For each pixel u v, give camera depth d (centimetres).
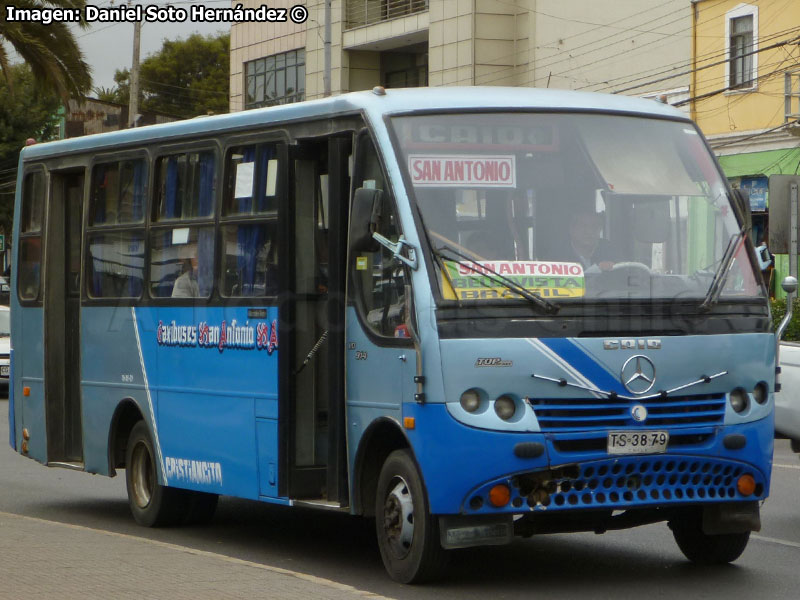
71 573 906
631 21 4281
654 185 976
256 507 1462
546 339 899
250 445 1106
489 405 890
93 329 1356
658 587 951
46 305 1439
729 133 3716
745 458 945
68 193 1447
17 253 1505
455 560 1073
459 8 4819
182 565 942
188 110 8556
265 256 1095
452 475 889
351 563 1077
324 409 1059
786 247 1933
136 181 1301
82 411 1378
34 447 1463
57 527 1159
